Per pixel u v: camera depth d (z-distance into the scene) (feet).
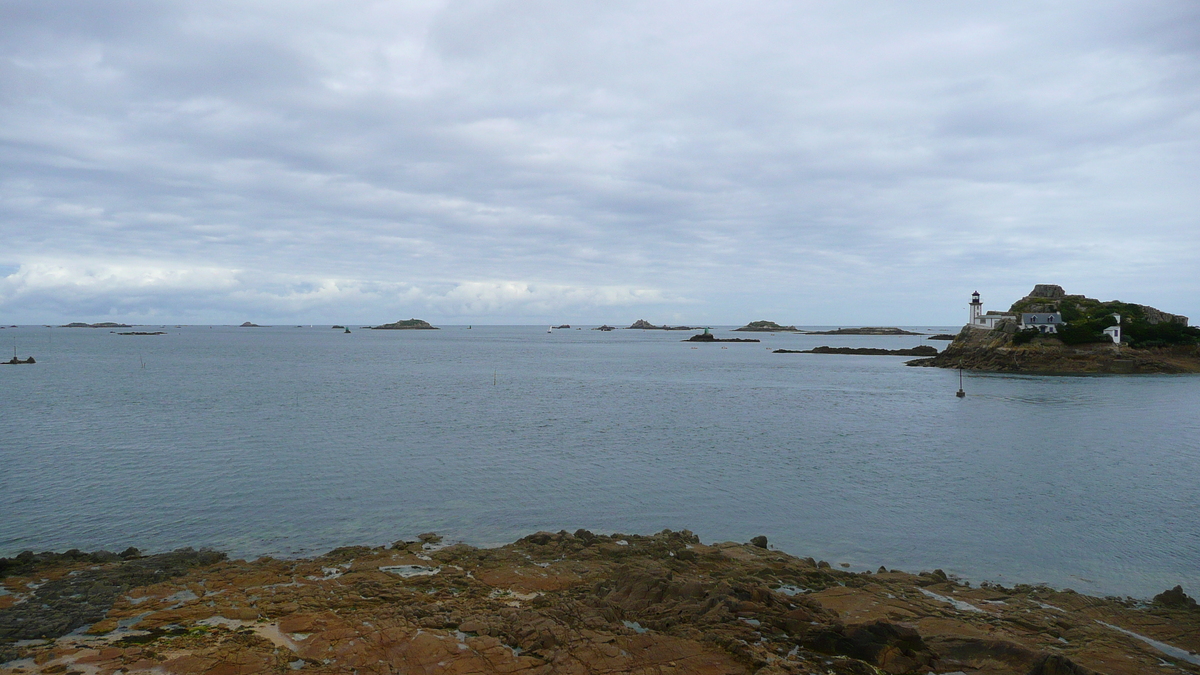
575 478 109.81
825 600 59.67
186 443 136.87
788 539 81.56
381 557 72.02
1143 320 386.73
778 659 48.34
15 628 53.26
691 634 51.72
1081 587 67.82
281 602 58.70
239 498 96.53
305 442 139.23
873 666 47.91
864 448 137.80
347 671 46.60
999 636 51.31
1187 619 58.23
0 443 135.74
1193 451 136.36
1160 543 80.23
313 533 82.23
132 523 85.20
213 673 46.16
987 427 167.53
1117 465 122.52
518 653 49.29
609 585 62.59
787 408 205.36
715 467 118.73
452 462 120.67
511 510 92.22
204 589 62.03
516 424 167.22
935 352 548.72
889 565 73.51
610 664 47.21
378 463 119.34
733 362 463.83
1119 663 48.85
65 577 64.90
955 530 84.94
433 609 56.49
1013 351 367.25
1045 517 90.12
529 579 65.05
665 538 78.07
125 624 54.34
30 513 88.79
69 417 171.63
